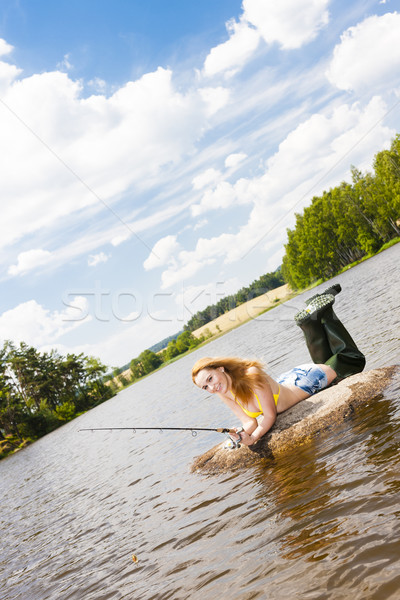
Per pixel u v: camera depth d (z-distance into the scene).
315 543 2.60
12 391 72.25
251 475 4.35
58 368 77.31
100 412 43.44
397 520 2.41
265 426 4.61
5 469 27.58
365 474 3.11
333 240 74.56
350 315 12.50
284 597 2.22
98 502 6.61
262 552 2.81
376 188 67.25
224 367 4.68
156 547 3.80
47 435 58.06
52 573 4.47
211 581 2.77
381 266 32.56
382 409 4.16
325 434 4.29
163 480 5.89
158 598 2.87
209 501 4.23
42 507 8.55
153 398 24.16
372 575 2.08
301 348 12.02
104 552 4.36
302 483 3.52
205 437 7.19
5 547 6.60
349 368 5.31
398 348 6.06
